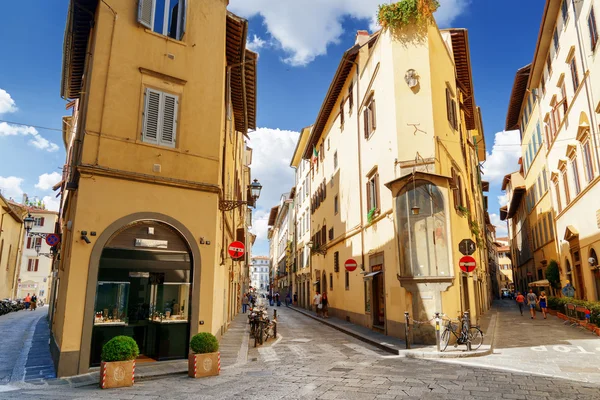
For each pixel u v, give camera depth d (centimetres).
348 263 1941
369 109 1889
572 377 816
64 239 1143
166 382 796
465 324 1201
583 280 1894
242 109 1797
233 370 923
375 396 670
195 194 1100
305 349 1263
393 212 1455
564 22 1969
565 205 2175
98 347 926
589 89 1666
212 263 1097
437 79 1641
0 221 3350
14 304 3581
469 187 2180
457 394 682
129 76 1051
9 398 664
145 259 1004
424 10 1602
